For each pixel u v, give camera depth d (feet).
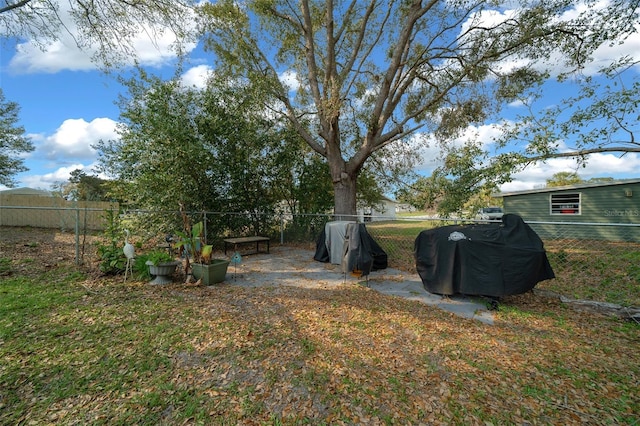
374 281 19.20
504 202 48.49
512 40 27.17
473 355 9.73
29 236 35.63
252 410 7.03
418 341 10.70
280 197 39.24
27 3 22.33
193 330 11.23
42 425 6.45
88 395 7.45
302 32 35.19
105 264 18.48
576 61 24.39
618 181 38.93
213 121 28.89
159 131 25.03
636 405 7.25
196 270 18.01
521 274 13.32
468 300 15.17
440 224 27.37
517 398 7.55
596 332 11.48
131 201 28.07
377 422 6.70
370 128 32.48
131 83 25.26
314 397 7.55
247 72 31.99
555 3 23.41
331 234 24.98
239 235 34.42
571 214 42.73
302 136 35.76
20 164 57.31
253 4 30.73
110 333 10.82
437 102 33.42
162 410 6.98
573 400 7.47
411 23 30.91
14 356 9.07
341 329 11.65
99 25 24.86
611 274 20.99
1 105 53.42
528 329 11.77
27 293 14.67
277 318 12.69
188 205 27.96
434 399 7.50
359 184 46.24
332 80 30.22
